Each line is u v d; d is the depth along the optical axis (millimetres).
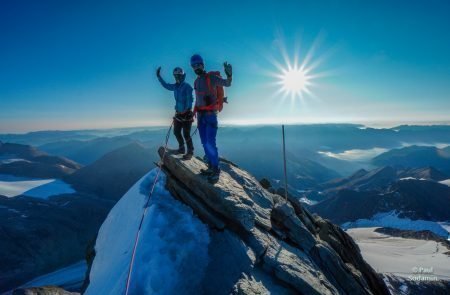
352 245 16656
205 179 11953
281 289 9328
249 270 9484
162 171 14547
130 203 15570
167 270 9805
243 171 16328
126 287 8828
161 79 13266
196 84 11516
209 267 9789
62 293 18203
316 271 10711
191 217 11828
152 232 11398
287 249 11000
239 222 10695
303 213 15820
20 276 149125
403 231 183875
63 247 183625
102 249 15180
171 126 13875
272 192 16969
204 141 11992
